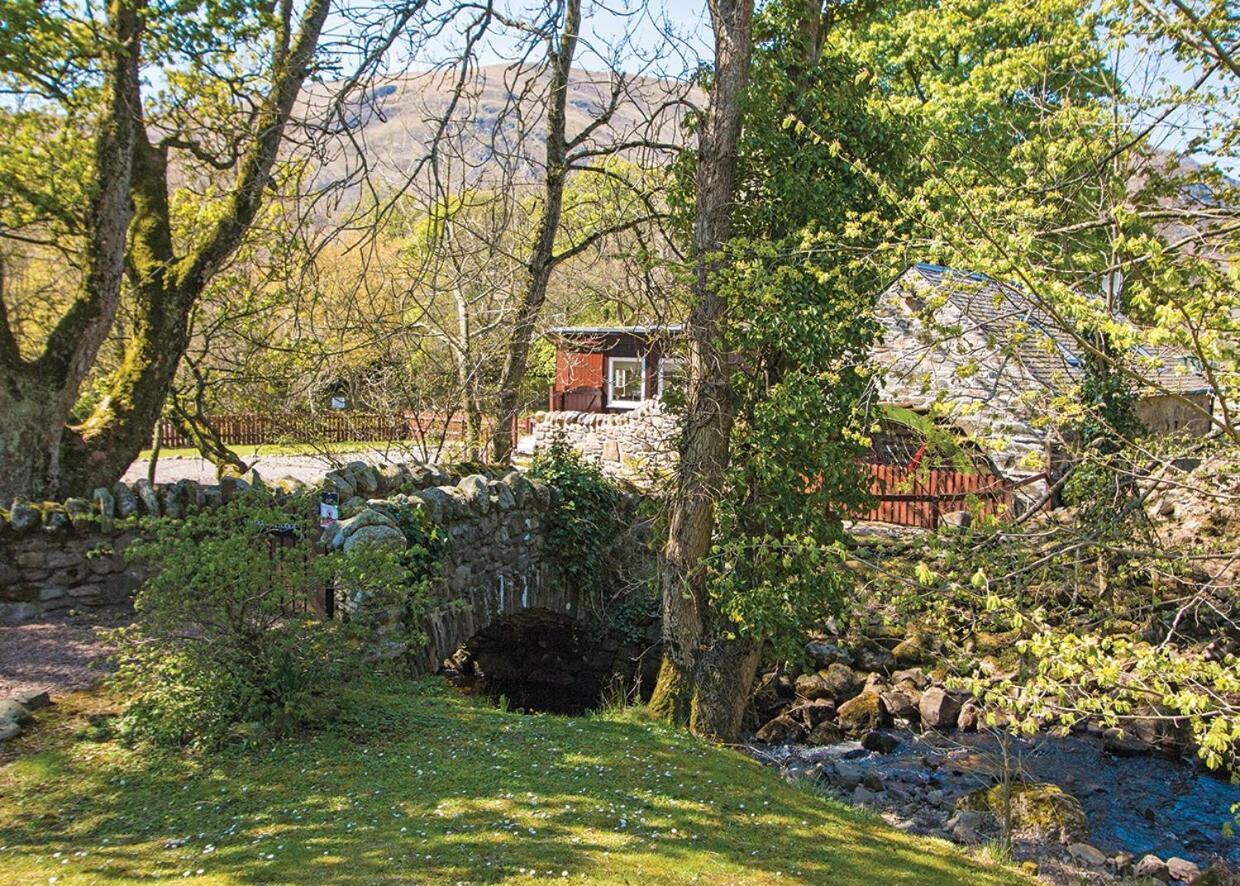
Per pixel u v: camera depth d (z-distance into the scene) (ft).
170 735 22.61
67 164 36.55
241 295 48.75
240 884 16.08
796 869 19.49
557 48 39.63
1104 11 24.22
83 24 33.09
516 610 39.47
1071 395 25.12
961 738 39.55
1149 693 18.78
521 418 98.22
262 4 35.04
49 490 34.32
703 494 38.06
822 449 37.14
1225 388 21.15
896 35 66.74
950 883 20.71
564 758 24.67
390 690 28.55
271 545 27.68
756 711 42.42
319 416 54.34
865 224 34.96
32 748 21.90
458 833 18.70
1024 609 30.17
